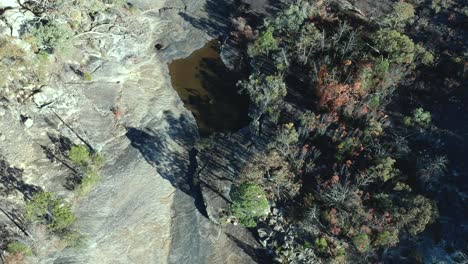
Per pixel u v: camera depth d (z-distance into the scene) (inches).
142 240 2164.1
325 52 2600.9
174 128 2534.5
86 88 2493.8
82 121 2404.0
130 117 2513.5
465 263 1921.8
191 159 2442.2
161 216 2250.2
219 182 2313.0
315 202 2169.0
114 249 2113.7
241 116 2586.1
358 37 2544.3
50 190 2175.2
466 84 2437.3
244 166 2319.1
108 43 2659.9
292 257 2094.0
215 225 2235.5
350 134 2277.3
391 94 2428.6
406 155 2234.3
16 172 2185.0
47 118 2336.4
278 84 2456.9
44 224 2017.7
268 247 2148.1
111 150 2386.8
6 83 2300.7
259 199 2028.8
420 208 1962.4
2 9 2381.9
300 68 2637.8
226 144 2443.4
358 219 2052.2
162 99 2628.0
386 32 2471.7
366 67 2400.3
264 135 2426.2
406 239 2054.6
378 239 1988.2
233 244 2183.8
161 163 2400.3
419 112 2314.2
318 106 2427.4
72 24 2578.7
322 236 2095.2
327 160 2284.7
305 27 2605.8
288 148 2289.6
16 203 2110.0
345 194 2080.5
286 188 2231.8
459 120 2343.8
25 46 2363.4
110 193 2253.9
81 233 2101.4
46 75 2401.6
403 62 2465.6
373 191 2138.3
